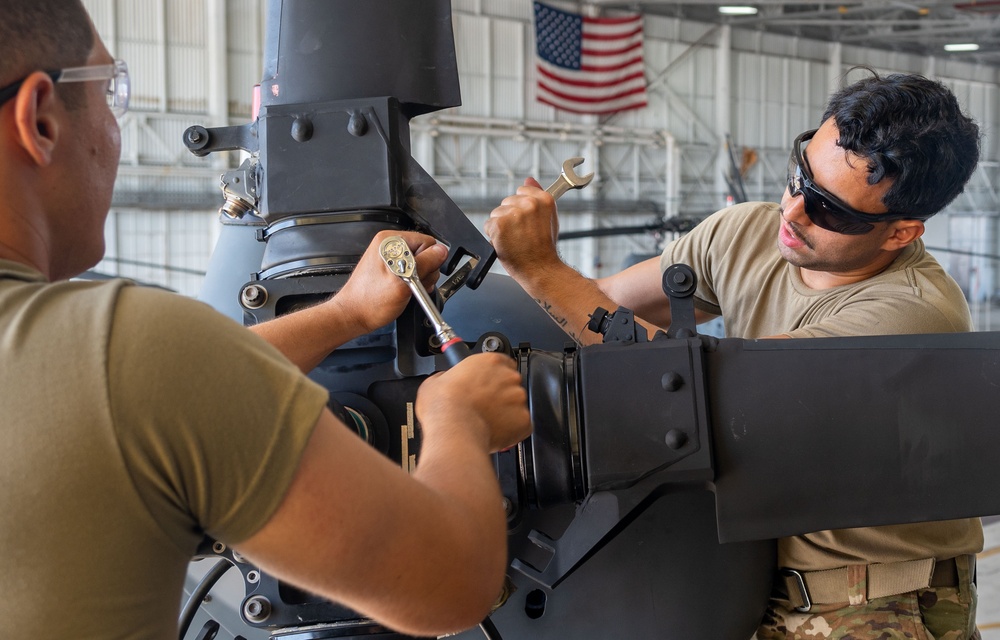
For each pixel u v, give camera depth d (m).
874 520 0.72
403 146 0.81
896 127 0.88
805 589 1.02
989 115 13.62
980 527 1.07
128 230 8.19
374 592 0.48
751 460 0.73
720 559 0.94
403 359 0.78
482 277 0.81
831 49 11.93
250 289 0.78
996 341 0.73
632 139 10.45
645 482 0.73
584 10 10.08
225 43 8.29
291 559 0.47
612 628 0.92
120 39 8.02
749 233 1.15
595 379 0.74
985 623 2.57
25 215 0.49
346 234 0.78
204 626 1.02
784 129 11.66
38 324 0.45
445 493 0.52
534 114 10.01
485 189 9.80
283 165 0.78
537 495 0.77
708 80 10.98
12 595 0.44
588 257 10.30
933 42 12.62
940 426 0.72
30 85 0.47
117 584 0.45
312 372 0.79
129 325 0.45
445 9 0.85
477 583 0.51
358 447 0.49
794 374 0.73
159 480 0.45
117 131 0.56
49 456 0.43
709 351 0.75
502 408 0.61
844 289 1.02
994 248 13.57
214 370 0.45
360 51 0.81
